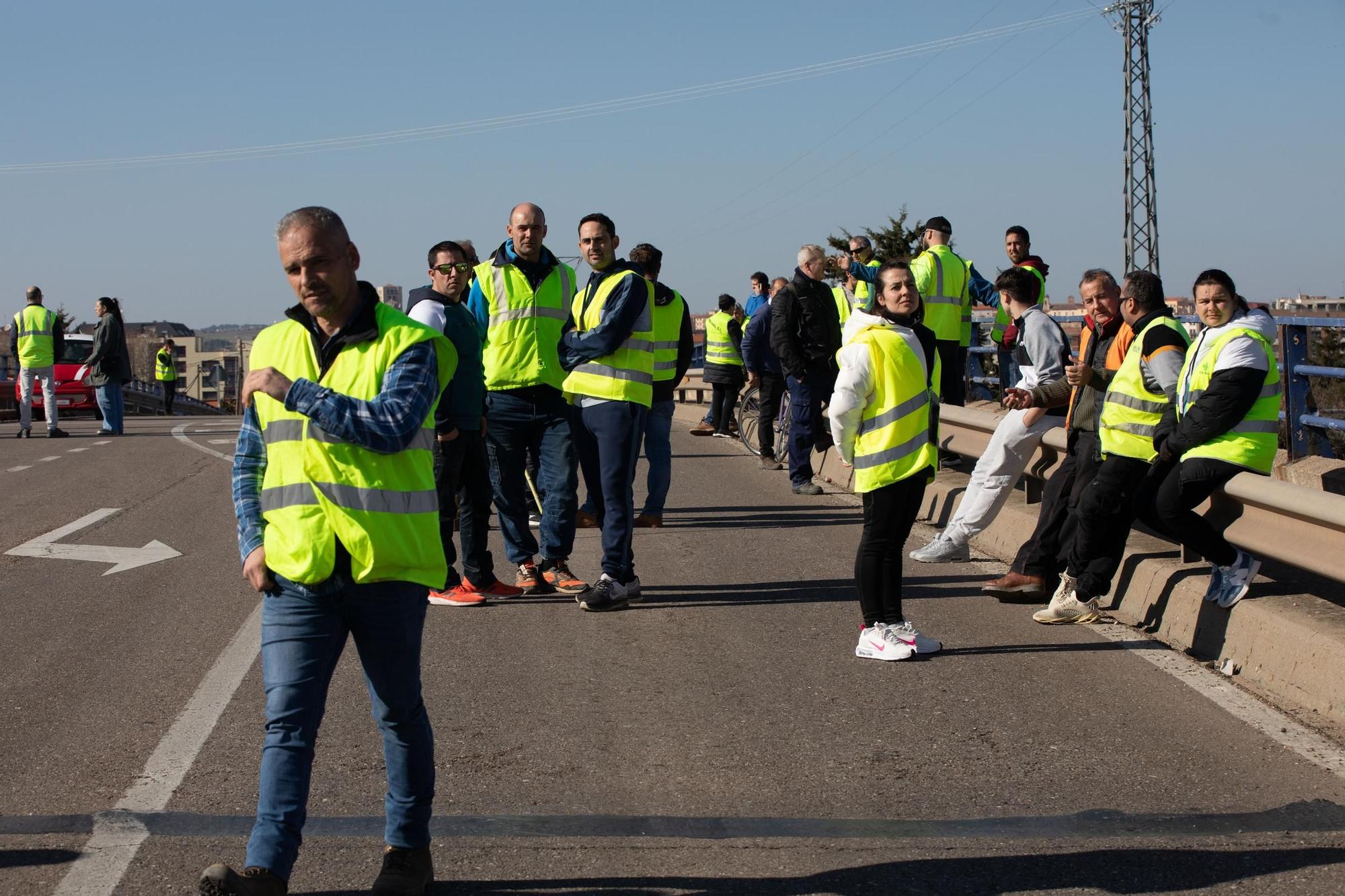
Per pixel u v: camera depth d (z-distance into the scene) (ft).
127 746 17.54
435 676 20.95
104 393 69.31
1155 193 135.13
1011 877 13.42
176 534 34.76
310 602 12.25
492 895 13.00
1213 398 20.75
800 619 24.59
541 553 31.83
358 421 11.84
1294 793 15.66
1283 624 19.84
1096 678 20.49
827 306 39.78
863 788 15.96
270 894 11.60
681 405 82.58
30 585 28.35
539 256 26.61
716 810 15.26
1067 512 25.08
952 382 38.60
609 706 19.29
